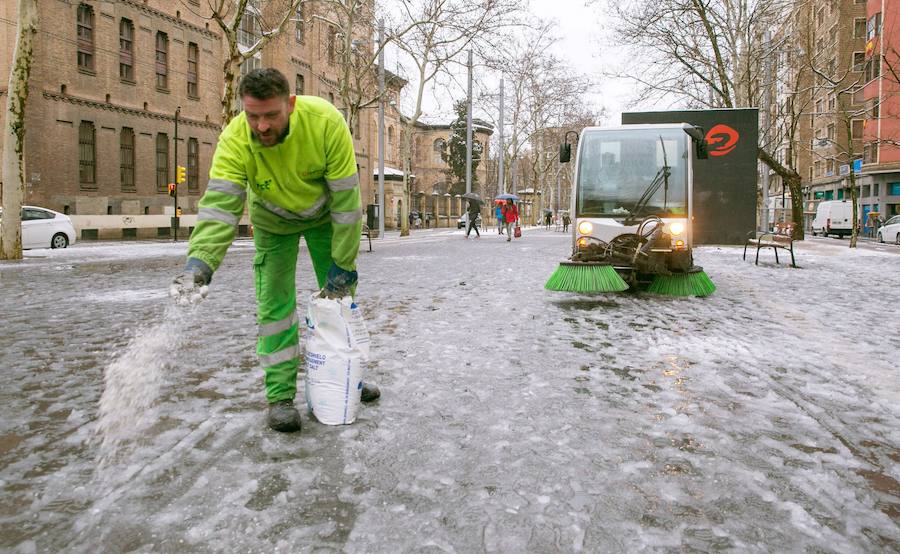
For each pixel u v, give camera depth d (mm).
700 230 17266
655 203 10000
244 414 3861
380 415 3881
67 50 28453
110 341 6129
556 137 62219
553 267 14922
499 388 4547
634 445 3441
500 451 3328
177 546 2354
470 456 3250
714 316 7984
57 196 28172
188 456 3186
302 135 3242
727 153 16969
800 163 66500
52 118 27891
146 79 32688
